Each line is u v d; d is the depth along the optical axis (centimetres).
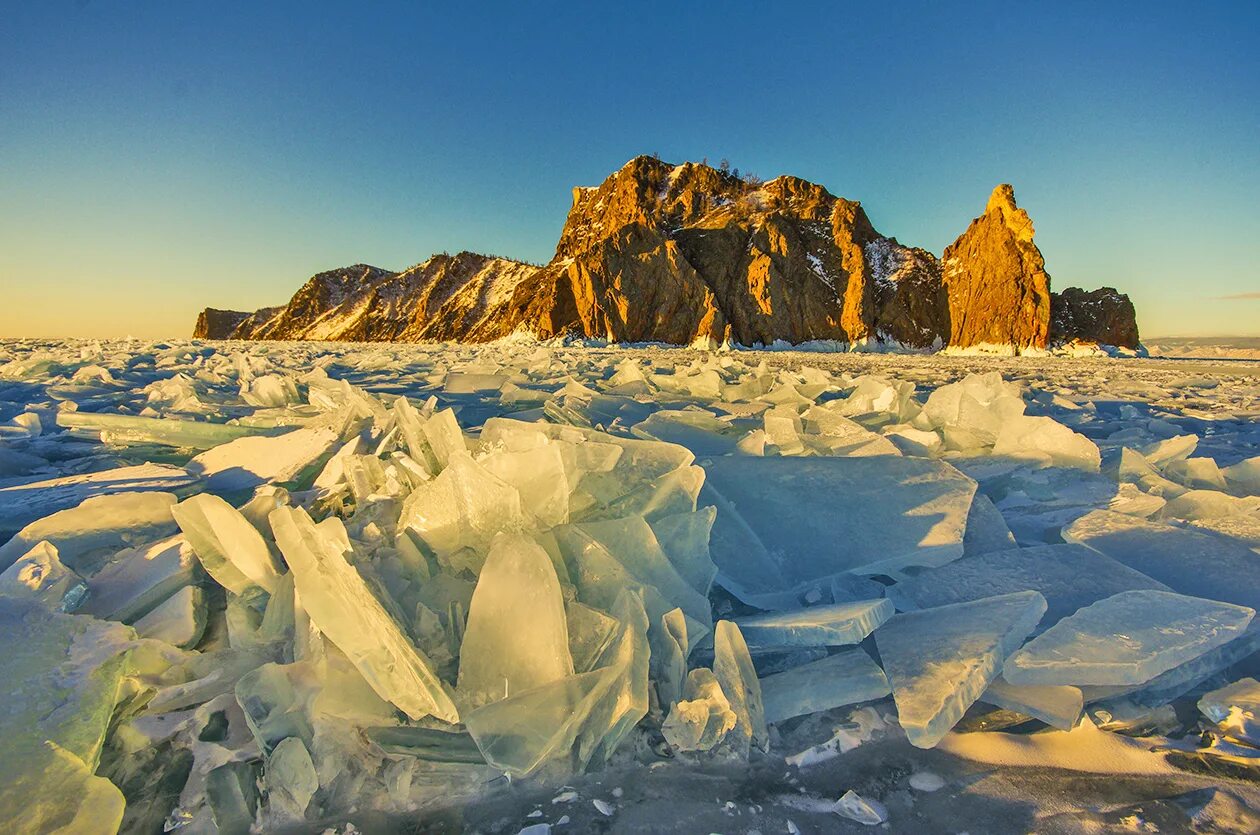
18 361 578
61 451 256
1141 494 200
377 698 101
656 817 90
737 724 103
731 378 632
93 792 83
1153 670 106
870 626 120
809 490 180
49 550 123
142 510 158
